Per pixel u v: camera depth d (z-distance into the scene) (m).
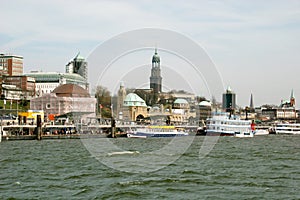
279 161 104.44
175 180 72.31
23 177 75.75
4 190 65.38
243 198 61.69
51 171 81.62
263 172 84.88
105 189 65.56
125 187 66.88
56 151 123.12
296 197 62.84
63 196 61.31
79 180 72.31
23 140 190.88
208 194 63.78
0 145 153.12
